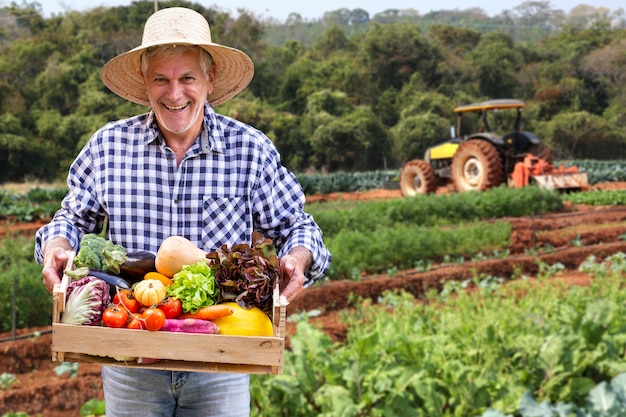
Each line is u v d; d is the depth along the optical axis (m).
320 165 52.34
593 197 19.45
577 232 14.70
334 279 11.17
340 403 4.75
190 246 2.77
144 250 2.99
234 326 2.59
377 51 66.00
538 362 5.46
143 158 3.07
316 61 69.69
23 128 49.91
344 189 32.53
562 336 5.60
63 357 2.56
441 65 66.12
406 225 15.78
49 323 8.74
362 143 51.81
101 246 2.75
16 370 7.23
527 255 12.93
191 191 3.08
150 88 2.95
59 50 60.44
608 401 4.52
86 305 2.53
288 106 61.44
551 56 72.81
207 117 3.11
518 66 68.12
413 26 69.62
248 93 56.84
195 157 3.08
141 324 2.51
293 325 8.35
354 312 9.13
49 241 2.96
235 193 3.11
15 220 19.69
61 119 50.97
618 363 5.59
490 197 17.31
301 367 5.21
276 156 3.25
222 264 2.67
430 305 8.40
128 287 2.66
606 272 10.40
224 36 66.50
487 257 12.83
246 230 3.15
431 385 5.09
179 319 2.57
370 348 5.50
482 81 66.06
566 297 7.86
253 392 5.14
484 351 5.73
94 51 59.75
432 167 21.08
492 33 74.75
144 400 3.03
